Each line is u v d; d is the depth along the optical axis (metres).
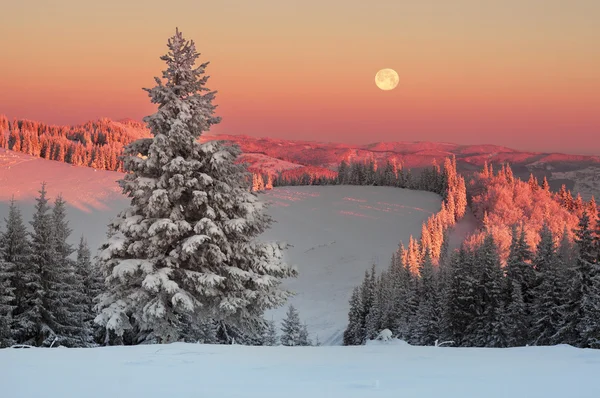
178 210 18.86
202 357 8.09
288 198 196.88
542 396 4.45
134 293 18.12
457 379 5.70
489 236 45.53
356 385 5.20
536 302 40.22
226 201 19.55
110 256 18.38
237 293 19.52
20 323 28.12
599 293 34.28
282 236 153.12
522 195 190.75
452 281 45.69
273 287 20.06
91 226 133.88
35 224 30.14
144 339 19.75
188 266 19.30
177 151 19.72
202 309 19.59
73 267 35.41
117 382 5.34
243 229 19.55
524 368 6.82
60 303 29.61
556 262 40.91
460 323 45.31
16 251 29.61
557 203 191.38
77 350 9.09
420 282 64.19
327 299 109.81
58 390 4.77
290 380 5.62
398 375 6.10
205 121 20.17
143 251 18.67
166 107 19.52
